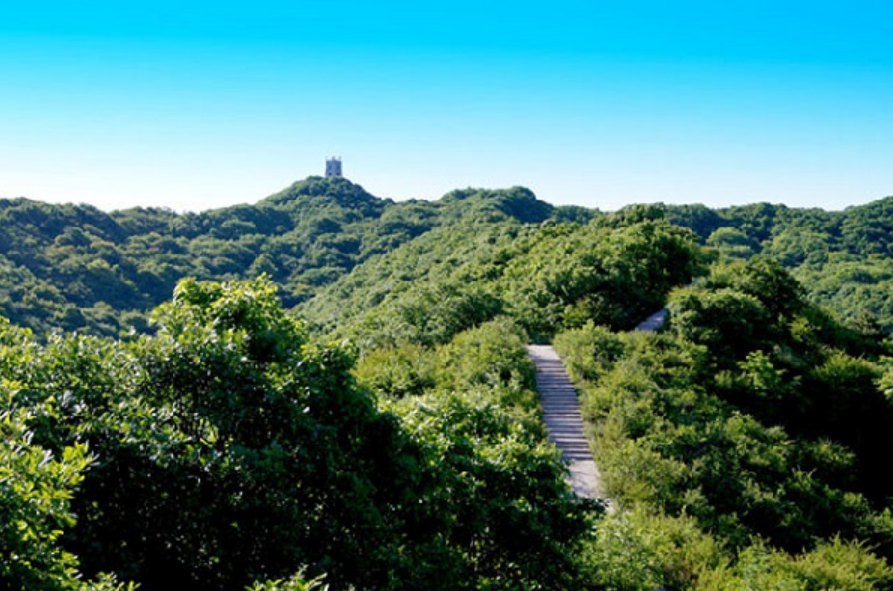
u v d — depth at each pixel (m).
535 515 10.48
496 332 27.91
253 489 7.68
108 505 7.22
